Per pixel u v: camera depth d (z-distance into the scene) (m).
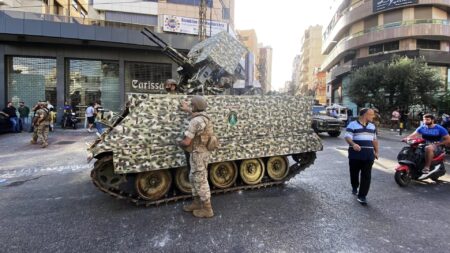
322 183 6.16
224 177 5.46
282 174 6.03
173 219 4.18
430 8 32.38
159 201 4.73
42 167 7.60
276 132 5.75
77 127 18.97
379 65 25.45
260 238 3.60
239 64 6.81
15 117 15.51
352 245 3.43
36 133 11.46
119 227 3.90
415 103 23.84
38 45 19.02
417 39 33.19
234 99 5.31
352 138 4.93
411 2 32.25
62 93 19.47
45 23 17.64
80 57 19.78
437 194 5.54
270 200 5.03
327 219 4.21
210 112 5.08
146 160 4.58
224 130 5.21
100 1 32.41
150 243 3.46
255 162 5.71
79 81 20.11
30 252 3.23
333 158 9.09
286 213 4.43
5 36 17.72
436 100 23.31
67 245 3.40
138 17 33.50
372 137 4.89
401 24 33.44
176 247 3.36
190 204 4.59
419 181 6.51
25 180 6.34
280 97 5.80
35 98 19.39
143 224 4.00
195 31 23.14
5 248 3.32
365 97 26.25
